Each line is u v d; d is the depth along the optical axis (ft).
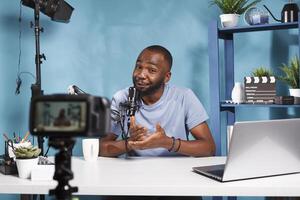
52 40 8.02
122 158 5.49
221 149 7.57
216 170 4.32
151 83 6.09
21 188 3.97
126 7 8.02
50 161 4.83
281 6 7.66
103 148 5.63
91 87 8.09
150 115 6.18
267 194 3.73
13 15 7.91
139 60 6.22
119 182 3.99
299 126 4.03
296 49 7.70
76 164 5.04
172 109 6.25
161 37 8.00
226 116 7.79
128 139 5.50
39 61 6.76
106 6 8.02
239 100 6.84
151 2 7.98
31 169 4.24
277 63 7.80
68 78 8.07
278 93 7.75
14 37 7.94
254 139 3.85
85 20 8.04
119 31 8.04
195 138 6.22
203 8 7.90
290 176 4.17
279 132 3.95
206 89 7.98
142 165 4.93
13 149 4.67
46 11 6.84
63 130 1.81
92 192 3.85
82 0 8.02
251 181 3.96
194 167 4.55
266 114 7.88
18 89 7.59
